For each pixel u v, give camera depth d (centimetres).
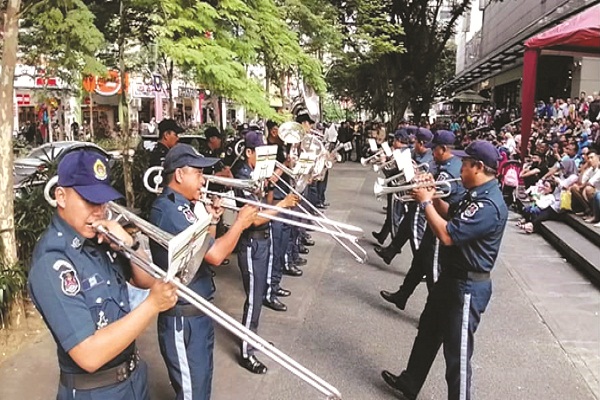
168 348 290
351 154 2056
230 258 698
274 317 508
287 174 536
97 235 197
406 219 649
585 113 1352
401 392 372
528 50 999
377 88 1986
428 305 349
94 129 1942
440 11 2167
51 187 196
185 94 2108
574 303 562
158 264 254
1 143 435
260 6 684
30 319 460
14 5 438
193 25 538
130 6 634
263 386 377
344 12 1292
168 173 297
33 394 357
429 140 619
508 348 452
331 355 432
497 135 1623
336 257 730
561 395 377
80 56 565
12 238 448
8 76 438
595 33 794
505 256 749
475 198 318
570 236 775
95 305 193
